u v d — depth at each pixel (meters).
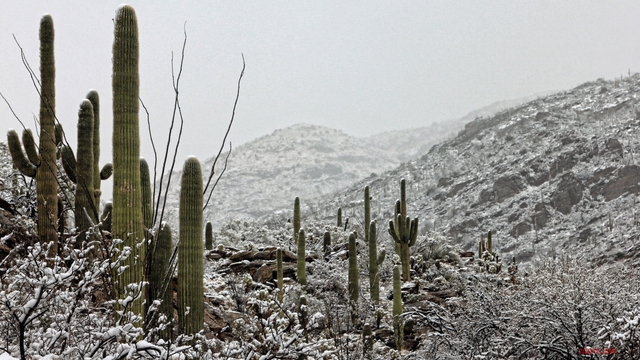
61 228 8.31
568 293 9.23
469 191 117.69
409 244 16.61
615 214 84.81
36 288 3.91
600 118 138.00
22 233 7.71
